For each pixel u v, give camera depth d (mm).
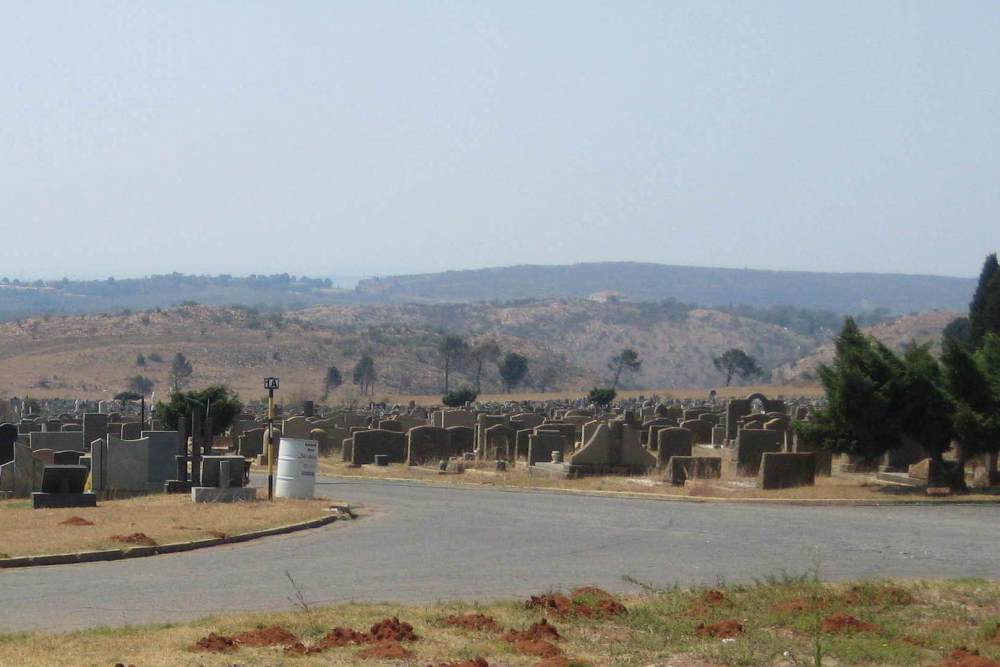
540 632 14891
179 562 21219
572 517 29125
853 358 36000
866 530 26328
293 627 15047
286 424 54719
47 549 21438
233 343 183250
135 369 162250
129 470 35688
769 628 15859
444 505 32375
